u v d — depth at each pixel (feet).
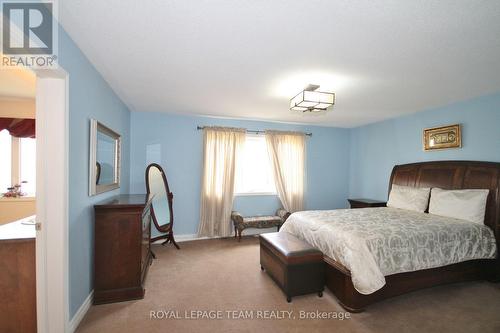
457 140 11.00
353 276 6.83
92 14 4.93
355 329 6.29
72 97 5.82
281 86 9.20
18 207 12.13
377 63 7.16
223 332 6.12
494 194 9.18
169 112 13.56
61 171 5.37
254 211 15.56
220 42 6.06
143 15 4.98
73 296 5.99
